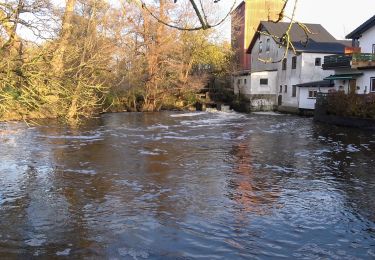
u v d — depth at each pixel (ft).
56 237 27.66
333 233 28.45
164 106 144.15
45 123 85.66
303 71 124.47
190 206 34.06
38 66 38.09
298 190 38.83
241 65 168.25
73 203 34.60
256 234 28.22
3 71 36.01
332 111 96.63
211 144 66.13
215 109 142.00
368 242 27.02
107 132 78.28
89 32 80.28
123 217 31.40
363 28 100.17
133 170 46.68
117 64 127.24
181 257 24.86
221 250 25.79
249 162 51.80
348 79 102.68
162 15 128.98
